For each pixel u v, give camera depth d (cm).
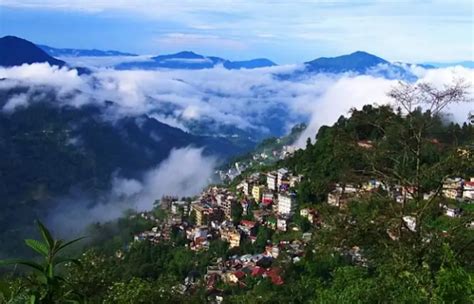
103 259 1505
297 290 2439
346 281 1116
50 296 346
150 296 1497
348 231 1449
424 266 960
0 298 344
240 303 2598
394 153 1539
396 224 1416
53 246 351
